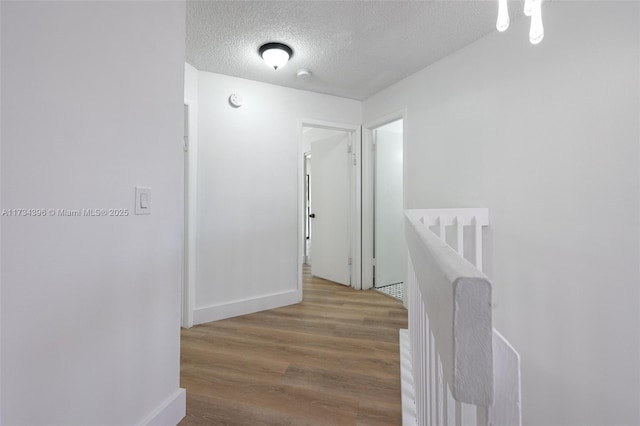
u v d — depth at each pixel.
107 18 0.97
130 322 1.06
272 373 1.67
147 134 1.14
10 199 0.72
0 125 0.70
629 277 1.33
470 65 2.13
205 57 2.29
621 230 1.36
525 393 1.74
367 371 1.70
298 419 1.32
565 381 1.56
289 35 2.03
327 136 4.06
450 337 0.28
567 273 1.56
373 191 3.45
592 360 1.46
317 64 2.45
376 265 3.43
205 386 1.55
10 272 0.72
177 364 1.31
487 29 1.95
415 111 2.61
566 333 1.56
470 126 2.13
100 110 0.95
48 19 0.80
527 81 1.76
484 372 0.26
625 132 1.35
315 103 3.06
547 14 1.65
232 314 2.56
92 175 0.92
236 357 1.86
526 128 1.76
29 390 0.76
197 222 2.43
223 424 1.29
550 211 1.64
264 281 2.76
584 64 1.49
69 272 0.85
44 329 0.79
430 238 0.55
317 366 1.75
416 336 1.16
